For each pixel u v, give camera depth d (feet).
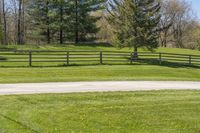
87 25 213.05
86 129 40.27
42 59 131.13
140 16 148.87
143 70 115.75
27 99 53.01
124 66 121.90
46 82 78.95
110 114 46.19
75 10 209.77
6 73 94.17
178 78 100.32
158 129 41.29
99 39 247.70
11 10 245.24
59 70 104.12
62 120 42.93
